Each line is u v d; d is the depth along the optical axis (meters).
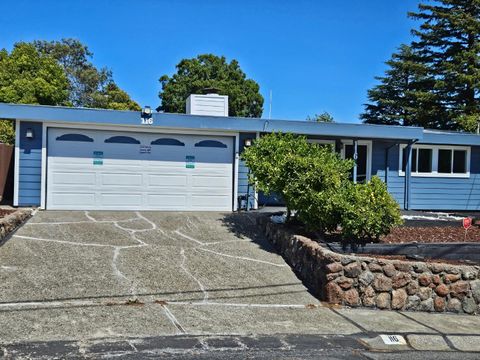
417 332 6.29
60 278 7.02
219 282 7.64
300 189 8.97
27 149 12.17
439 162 16.19
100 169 12.60
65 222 10.47
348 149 15.45
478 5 32.41
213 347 5.20
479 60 30.97
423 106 32.88
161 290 7.04
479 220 11.87
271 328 6.01
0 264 7.27
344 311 7.08
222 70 38.75
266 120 13.26
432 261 8.34
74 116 12.03
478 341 6.15
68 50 42.56
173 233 10.30
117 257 8.23
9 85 27.45
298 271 8.47
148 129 12.88
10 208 11.76
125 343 5.12
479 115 29.38
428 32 33.75
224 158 13.43
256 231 11.05
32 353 4.68
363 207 8.56
